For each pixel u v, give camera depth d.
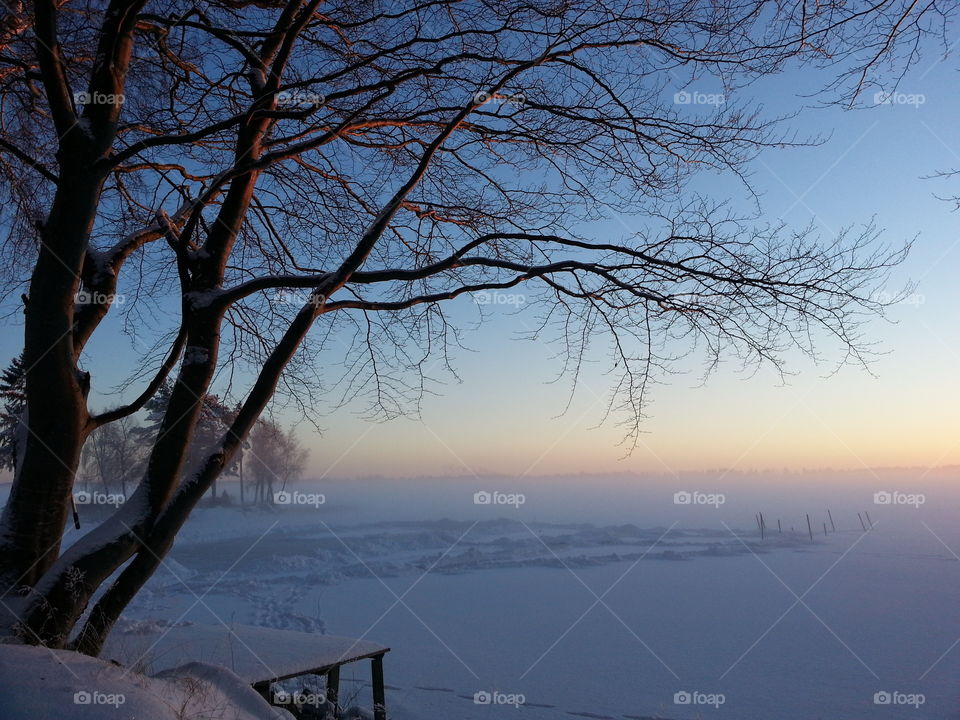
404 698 13.77
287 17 6.29
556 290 6.84
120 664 4.86
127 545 4.93
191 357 5.57
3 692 3.60
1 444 26.80
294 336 5.36
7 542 4.91
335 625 24.88
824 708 15.27
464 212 7.70
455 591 34.59
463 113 5.65
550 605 30.38
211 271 6.02
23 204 7.55
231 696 4.82
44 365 5.06
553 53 5.81
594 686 16.25
